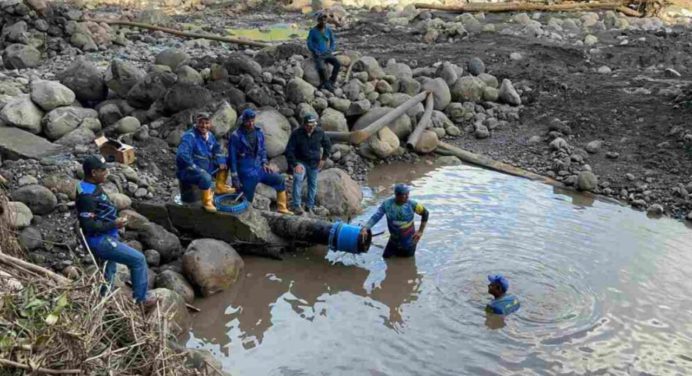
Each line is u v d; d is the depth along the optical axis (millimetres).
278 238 10273
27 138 11500
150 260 9281
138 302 7562
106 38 19609
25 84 14188
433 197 12297
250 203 10461
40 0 18562
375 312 8828
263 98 13469
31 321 5441
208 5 30344
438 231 10859
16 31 17625
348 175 12391
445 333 8266
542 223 11266
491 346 7969
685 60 19312
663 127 14438
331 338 8273
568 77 17391
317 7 29297
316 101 13930
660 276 9602
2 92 13172
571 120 15156
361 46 20906
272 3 30500
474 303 8859
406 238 9922
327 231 9977
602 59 19344
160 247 9500
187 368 6516
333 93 14547
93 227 7453
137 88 13156
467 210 11719
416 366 7664
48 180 9789
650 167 13320
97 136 12383
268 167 10586
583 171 12969
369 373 7562
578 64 18891
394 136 14047
